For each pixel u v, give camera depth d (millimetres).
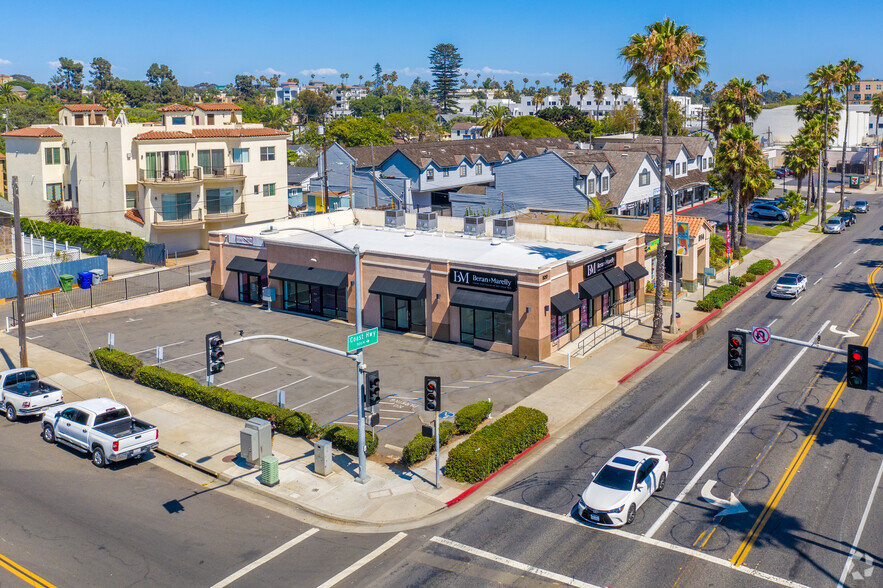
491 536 23688
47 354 42438
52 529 24406
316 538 23969
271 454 28953
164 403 35625
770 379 37656
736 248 67062
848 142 155250
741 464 28141
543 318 40938
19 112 135250
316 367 40406
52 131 71938
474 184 98812
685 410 33812
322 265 49344
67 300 52125
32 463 29688
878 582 20609
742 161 65438
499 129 140125
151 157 65562
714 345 43750
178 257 67188
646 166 84312
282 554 22969
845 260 67375
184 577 21641
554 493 26469
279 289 52250
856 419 32250
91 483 27969
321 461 28188
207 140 68938
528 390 36688
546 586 20797
